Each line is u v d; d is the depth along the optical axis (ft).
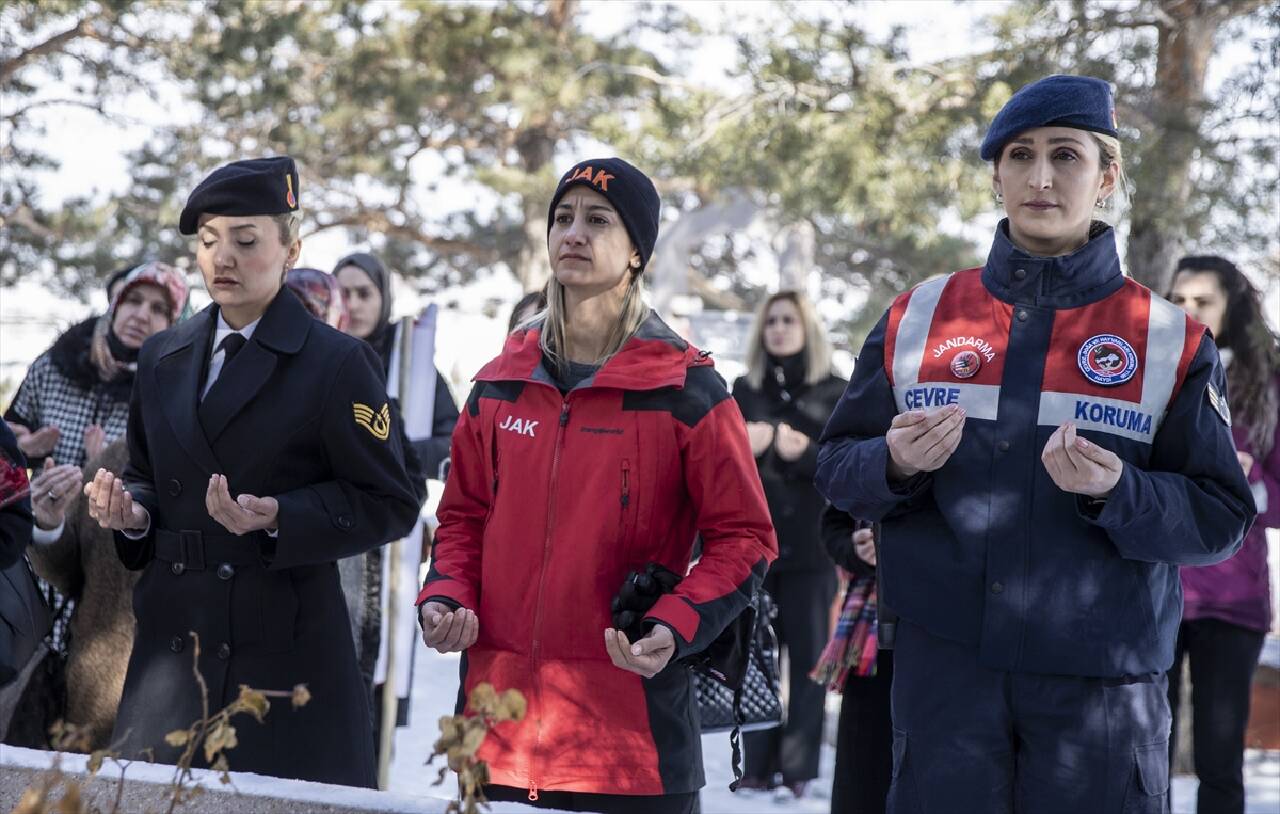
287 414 10.99
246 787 7.91
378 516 11.08
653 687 10.03
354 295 18.74
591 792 9.86
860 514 9.66
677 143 36.91
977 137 29.12
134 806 8.02
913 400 9.54
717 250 88.58
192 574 10.93
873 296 65.36
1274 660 23.11
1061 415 9.11
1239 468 9.11
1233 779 15.08
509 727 10.03
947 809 9.06
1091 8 25.89
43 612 11.99
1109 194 9.69
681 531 10.38
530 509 10.19
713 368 10.52
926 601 9.25
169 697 10.82
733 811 19.26
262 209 10.99
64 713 12.80
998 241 9.61
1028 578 8.99
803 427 20.85
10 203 58.75
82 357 16.49
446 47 55.26
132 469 11.59
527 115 55.16
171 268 16.62
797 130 32.17
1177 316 9.24
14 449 11.11
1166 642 9.12
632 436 10.12
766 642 11.91
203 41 53.21
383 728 17.06
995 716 9.01
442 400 19.11
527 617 10.07
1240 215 23.73
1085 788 8.87
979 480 9.17
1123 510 8.55
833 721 25.63
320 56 57.11
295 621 10.96
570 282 10.41
